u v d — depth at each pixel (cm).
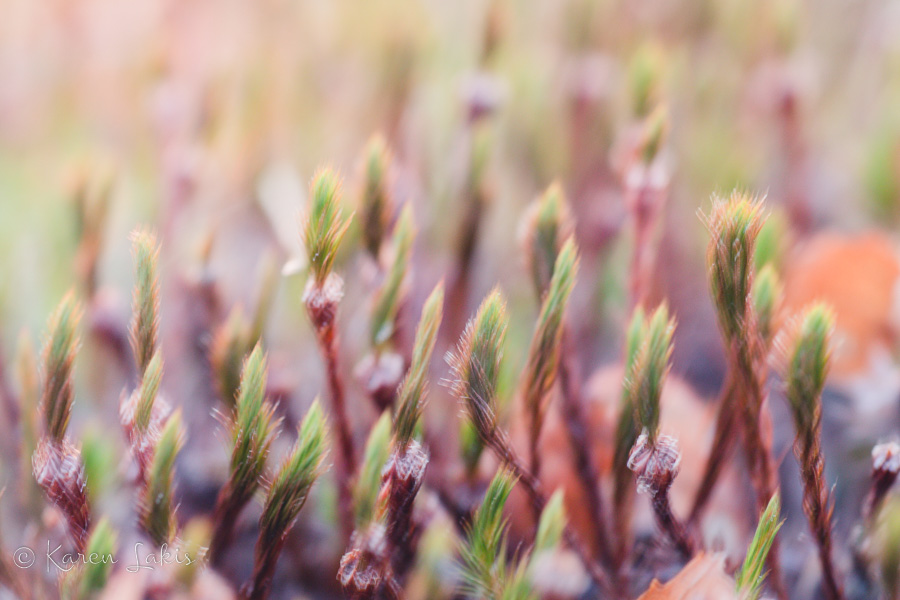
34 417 14
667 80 19
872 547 13
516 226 18
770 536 12
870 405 15
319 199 12
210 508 15
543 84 19
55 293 17
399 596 13
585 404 14
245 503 13
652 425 12
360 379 13
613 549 13
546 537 12
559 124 19
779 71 19
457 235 16
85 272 15
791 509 15
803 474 13
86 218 15
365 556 12
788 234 16
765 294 13
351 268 15
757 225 12
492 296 12
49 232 18
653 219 14
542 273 13
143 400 12
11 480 15
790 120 19
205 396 15
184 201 17
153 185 19
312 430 12
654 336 12
